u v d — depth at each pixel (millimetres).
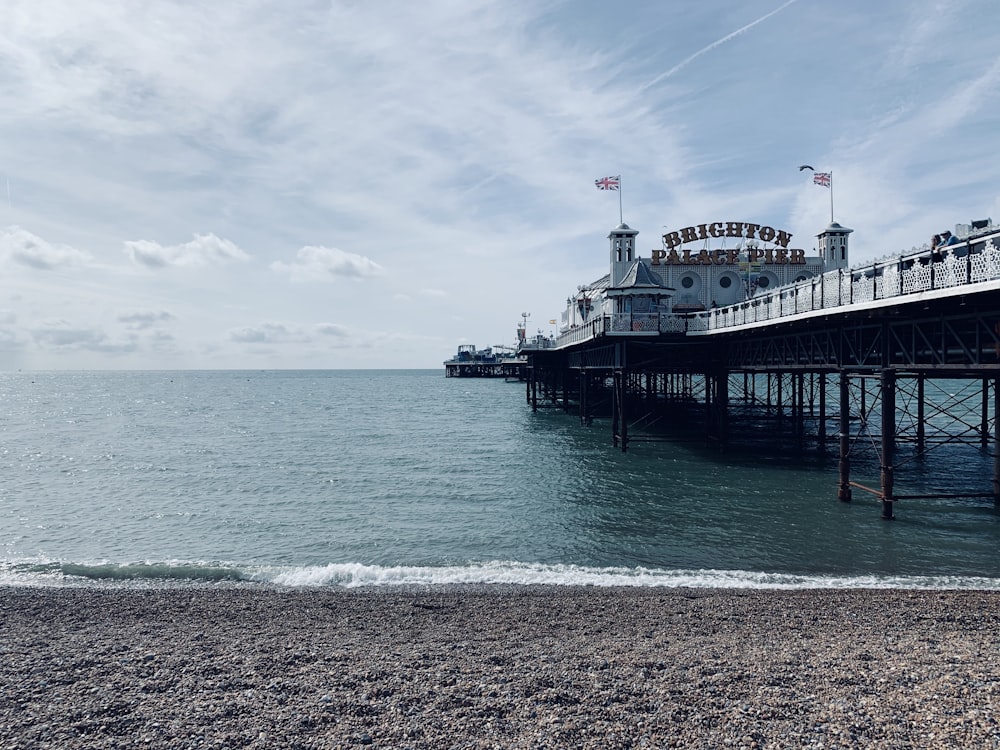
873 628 12203
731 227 53156
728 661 10367
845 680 9484
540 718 8492
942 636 11703
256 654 10977
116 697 9289
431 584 15875
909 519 21016
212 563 17922
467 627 12516
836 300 21172
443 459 37281
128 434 55469
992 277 14523
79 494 28672
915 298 16812
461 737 8047
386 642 11664
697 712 8555
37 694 9430
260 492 28609
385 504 25703
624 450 36406
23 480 32562
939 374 21141
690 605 13773
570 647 11242
